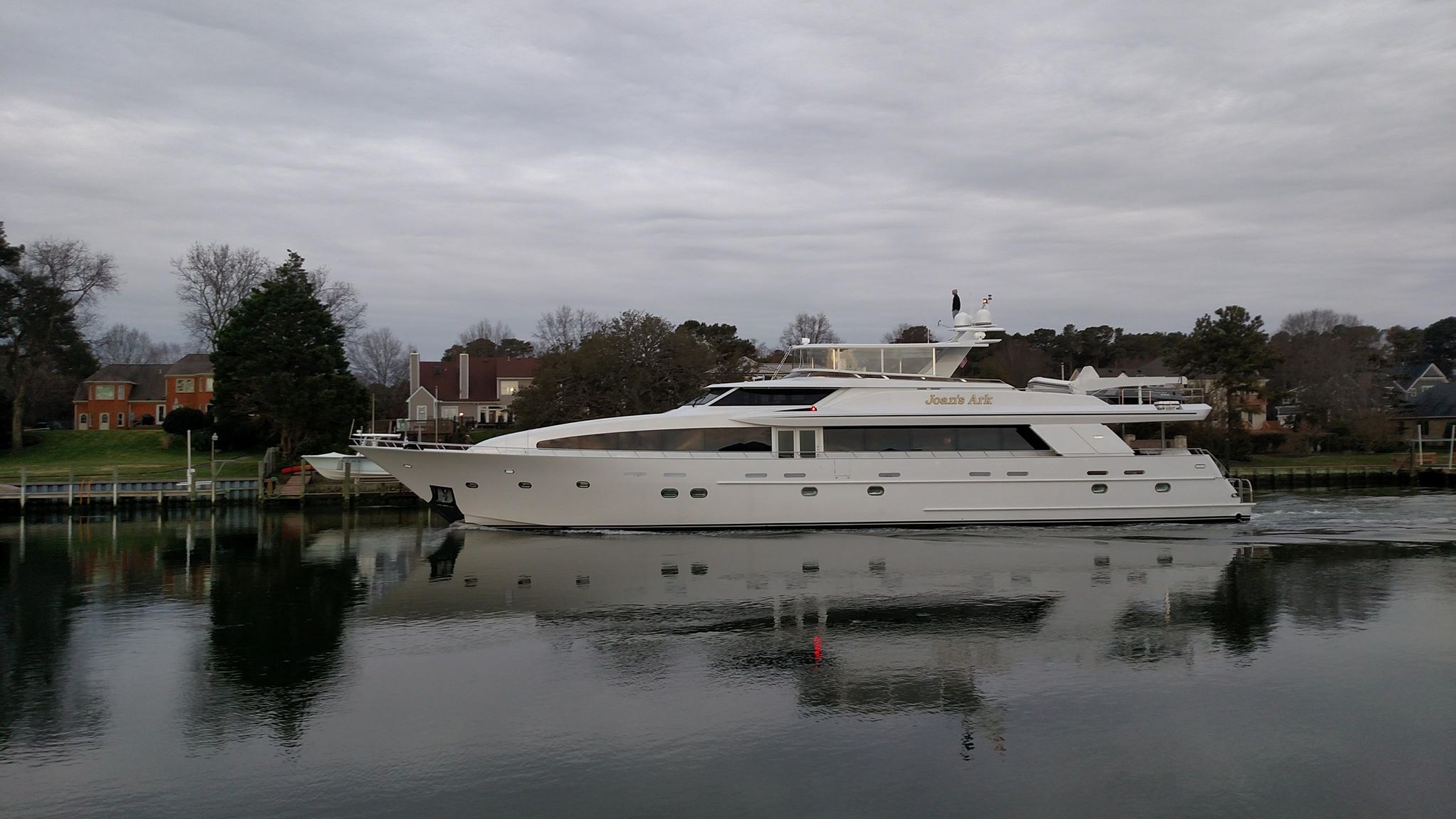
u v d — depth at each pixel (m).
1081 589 18.66
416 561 22.45
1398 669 13.62
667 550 22.59
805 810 9.45
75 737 11.23
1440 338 111.19
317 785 9.98
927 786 9.98
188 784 10.00
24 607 17.94
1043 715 11.86
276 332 46.53
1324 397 62.72
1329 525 27.98
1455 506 35.50
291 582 20.28
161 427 62.28
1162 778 10.17
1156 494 25.88
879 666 13.72
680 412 25.31
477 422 67.19
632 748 10.88
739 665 13.76
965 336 27.78
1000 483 25.16
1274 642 14.96
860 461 24.69
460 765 10.44
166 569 22.12
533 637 15.33
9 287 52.62
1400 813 9.45
